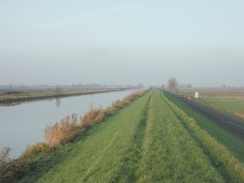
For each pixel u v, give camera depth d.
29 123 26.58
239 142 14.23
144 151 9.92
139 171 7.94
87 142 14.73
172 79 114.62
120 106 34.88
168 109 24.44
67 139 15.23
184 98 61.75
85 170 9.36
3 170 9.79
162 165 8.30
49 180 9.39
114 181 7.27
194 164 8.49
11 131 22.33
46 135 17.33
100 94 96.19
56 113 34.97
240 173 7.79
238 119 25.36
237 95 80.38
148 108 26.98
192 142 11.15
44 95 67.25
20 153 15.32
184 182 7.04
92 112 25.75
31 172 10.50
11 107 41.84
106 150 10.79
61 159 12.08
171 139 11.73
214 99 58.66
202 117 24.12
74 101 57.72
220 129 18.19
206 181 7.07
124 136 12.84
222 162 8.98
